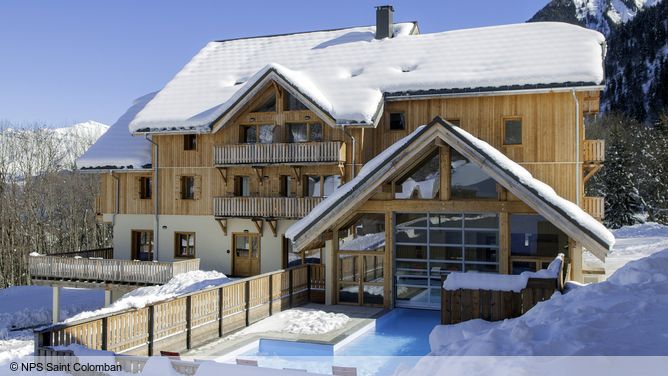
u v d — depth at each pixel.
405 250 18.73
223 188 27.91
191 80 30.81
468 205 17.81
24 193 55.69
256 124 27.14
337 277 19.36
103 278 26.00
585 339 7.12
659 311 8.12
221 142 27.81
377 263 18.92
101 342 11.59
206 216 28.20
